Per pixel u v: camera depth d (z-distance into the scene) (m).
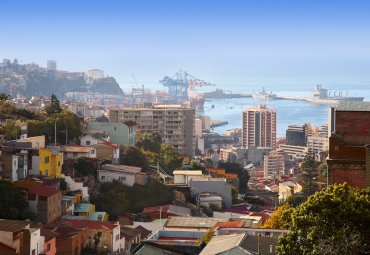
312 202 58.81
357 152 62.75
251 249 73.31
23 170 176.00
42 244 125.12
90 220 160.88
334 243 55.75
